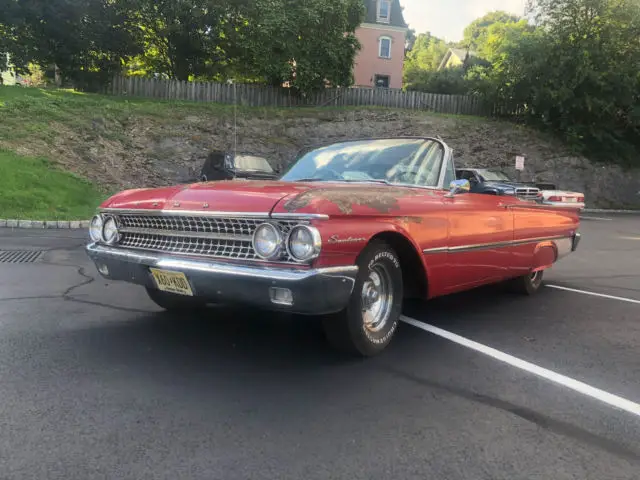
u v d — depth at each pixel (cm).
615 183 2762
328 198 311
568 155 2761
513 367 360
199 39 2664
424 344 405
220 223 327
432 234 388
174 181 1970
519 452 245
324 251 294
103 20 2386
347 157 479
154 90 2559
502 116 3047
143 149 2045
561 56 2739
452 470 227
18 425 256
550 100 2747
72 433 249
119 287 570
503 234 482
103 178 1736
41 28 2325
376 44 3984
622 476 227
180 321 446
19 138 1705
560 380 338
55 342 382
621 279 742
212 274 312
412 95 2955
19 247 838
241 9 2562
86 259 749
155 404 284
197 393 300
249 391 304
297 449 241
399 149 467
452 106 3028
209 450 237
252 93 2694
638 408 298
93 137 1928
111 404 282
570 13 2762
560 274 784
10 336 392
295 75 2686
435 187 431
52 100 2066
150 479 213
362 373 338
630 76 2736
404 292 413
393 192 374
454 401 300
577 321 491
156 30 2594
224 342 393
